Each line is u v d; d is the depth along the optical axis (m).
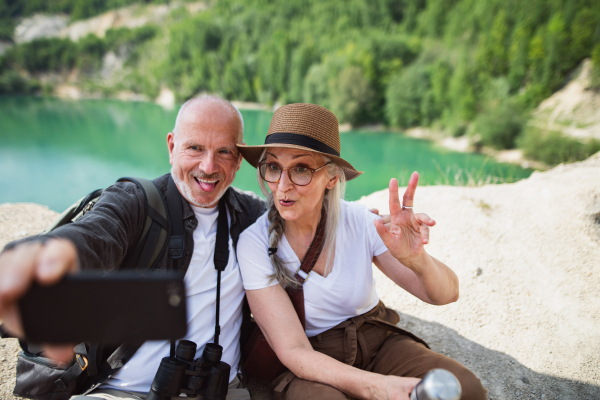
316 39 66.81
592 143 23.80
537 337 2.15
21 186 24.02
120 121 54.09
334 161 1.50
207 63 71.56
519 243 2.89
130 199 1.45
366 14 70.81
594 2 37.69
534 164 27.78
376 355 1.61
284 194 1.44
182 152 1.52
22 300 0.59
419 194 3.72
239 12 84.06
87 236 1.10
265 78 63.19
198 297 1.51
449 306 2.41
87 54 89.75
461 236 3.00
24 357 1.45
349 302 1.56
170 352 1.38
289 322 1.44
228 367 1.41
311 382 1.34
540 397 1.80
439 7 59.53
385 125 47.38
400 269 1.59
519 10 44.66
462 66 42.25
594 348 2.06
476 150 35.12
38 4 110.44
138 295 0.61
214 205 1.61
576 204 3.08
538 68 37.09
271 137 1.46
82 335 0.60
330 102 49.94
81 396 1.28
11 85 78.56
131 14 108.81
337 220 1.56
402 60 53.25
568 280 2.54
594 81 32.88
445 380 0.94
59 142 40.91
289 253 1.53
